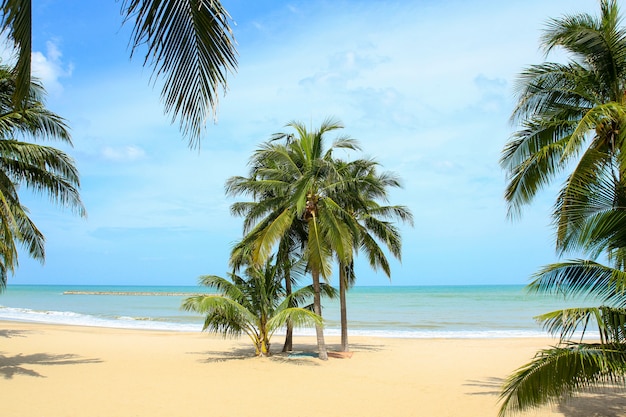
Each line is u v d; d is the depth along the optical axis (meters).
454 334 26.98
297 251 17.69
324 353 16.12
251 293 16.66
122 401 10.08
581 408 9.66
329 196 15.42
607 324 5.77
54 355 16.36
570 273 6.18
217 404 10.10
